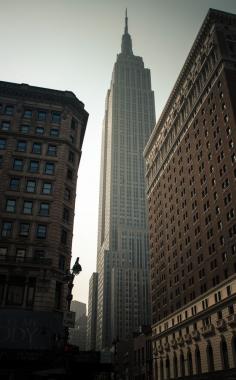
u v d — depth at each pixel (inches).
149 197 4906.5
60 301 2086.6
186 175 3641.7
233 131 2805.1
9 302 1957.4
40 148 2500.0
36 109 2657.5
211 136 3191.4
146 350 4367.6
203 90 3476.9
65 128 2632.9
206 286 2925.7
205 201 3142.2
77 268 1095.6
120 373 5502.0
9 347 1758.1
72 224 2399.1
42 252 2150.6
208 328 2719.0
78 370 1317.7
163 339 3713.1
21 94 2674.7
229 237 2667.3
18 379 1595.7
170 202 4025.6
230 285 2546.8
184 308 3267.7
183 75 3964.1
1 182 2301.9
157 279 4183.1
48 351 1608.0
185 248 3447.3
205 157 3255.4
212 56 3410.4
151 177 4904.0
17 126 2546.8
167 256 3919.8
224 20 3501.5
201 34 3624.5
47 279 2044.8
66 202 2411.4
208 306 2827.3
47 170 2432.3
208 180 3134.8
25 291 1996.8
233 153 2765.7
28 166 2410.2
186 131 3784.5
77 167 2625.5
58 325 1915.6
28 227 2206.0
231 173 2758.4
